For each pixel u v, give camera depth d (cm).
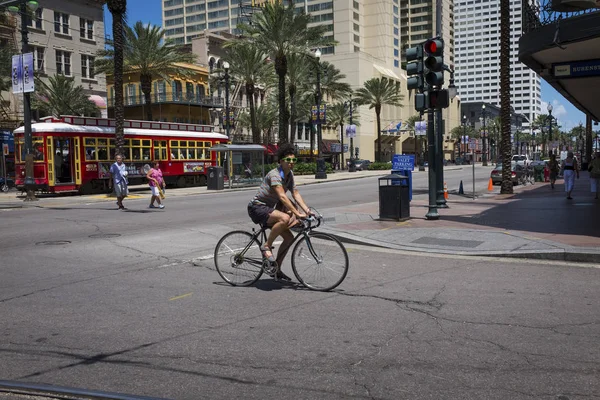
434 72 1252
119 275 779
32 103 4172
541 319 534
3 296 660
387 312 567
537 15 1212
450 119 13438
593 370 402
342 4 10431
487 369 407
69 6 4612
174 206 1953
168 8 13775
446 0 13738
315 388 377
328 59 9662
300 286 691
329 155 8419
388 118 10650
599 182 1864
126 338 494
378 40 10962
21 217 1603
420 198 2147
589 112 2423
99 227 1322
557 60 1274
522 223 1231
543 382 381
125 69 4291
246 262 699
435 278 731
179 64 5791
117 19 2677
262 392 372
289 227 667
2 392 378
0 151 3644
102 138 2802
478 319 537
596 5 1088
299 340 480
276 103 6556
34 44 4284
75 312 585
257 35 4091
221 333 504
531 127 10069
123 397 361
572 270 770
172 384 388
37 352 460
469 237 1038
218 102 6366
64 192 2897
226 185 3306
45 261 891
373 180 4097
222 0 12838
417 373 401
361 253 936
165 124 3206
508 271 771
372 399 358
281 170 669
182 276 770
